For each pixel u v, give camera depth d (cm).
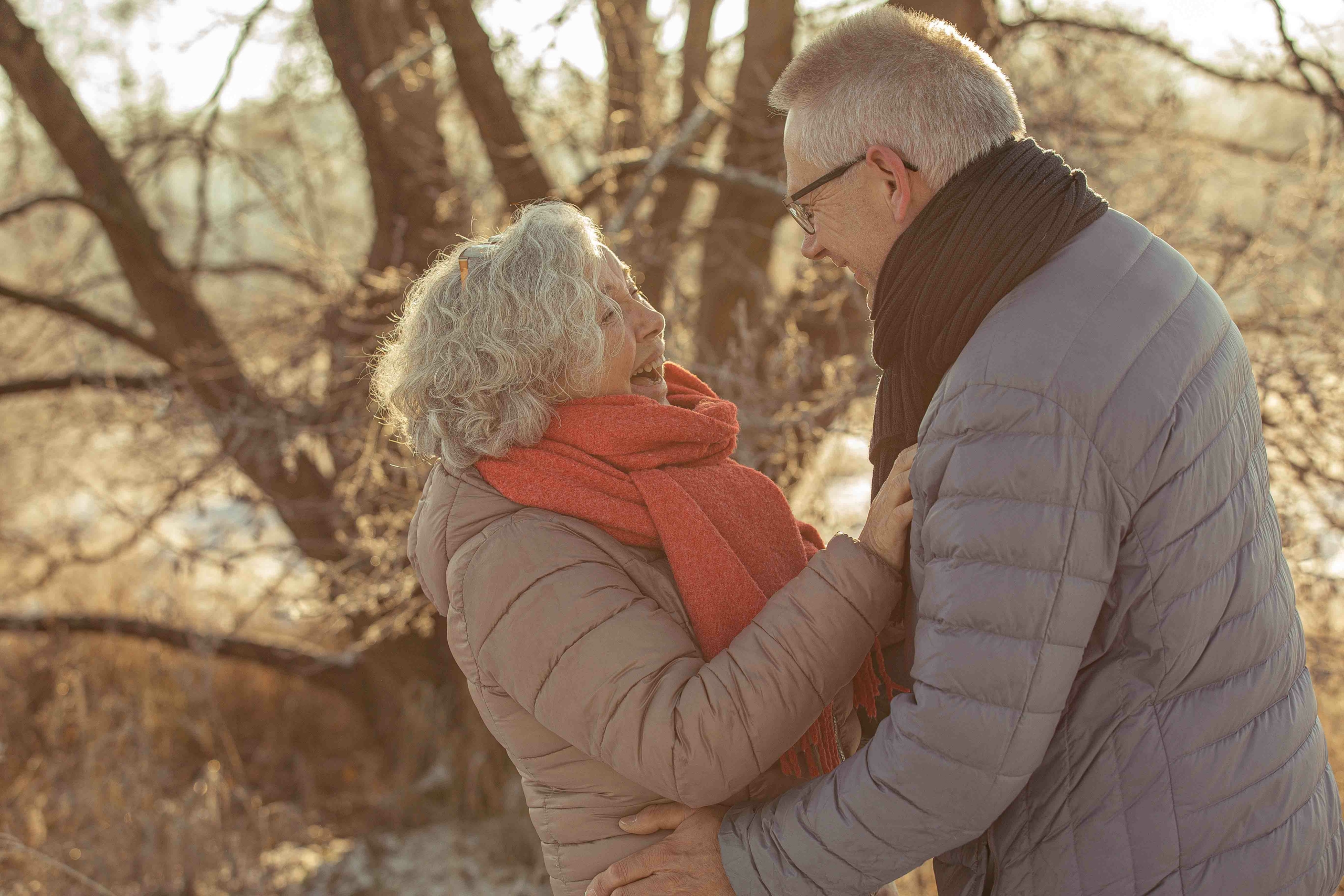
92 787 386
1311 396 288
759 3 381
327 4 383
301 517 441
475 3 413
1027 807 120
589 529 128
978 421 111
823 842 117
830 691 122
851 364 313
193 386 426
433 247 408
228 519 488
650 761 118
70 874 340
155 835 361
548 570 123
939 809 111
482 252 134
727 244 407
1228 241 345
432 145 422
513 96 426
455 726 468
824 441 333
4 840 304
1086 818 117
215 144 506
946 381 117
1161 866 115
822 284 349
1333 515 306
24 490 591
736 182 369
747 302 405
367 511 353
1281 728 120
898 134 122
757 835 122
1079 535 108
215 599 513
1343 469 316
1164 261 120
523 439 130
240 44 456
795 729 120
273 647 486
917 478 118
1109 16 383
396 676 481
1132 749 114
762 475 146
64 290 500
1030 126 358
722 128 438
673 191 414
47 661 477
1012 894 121
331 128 545
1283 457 302
